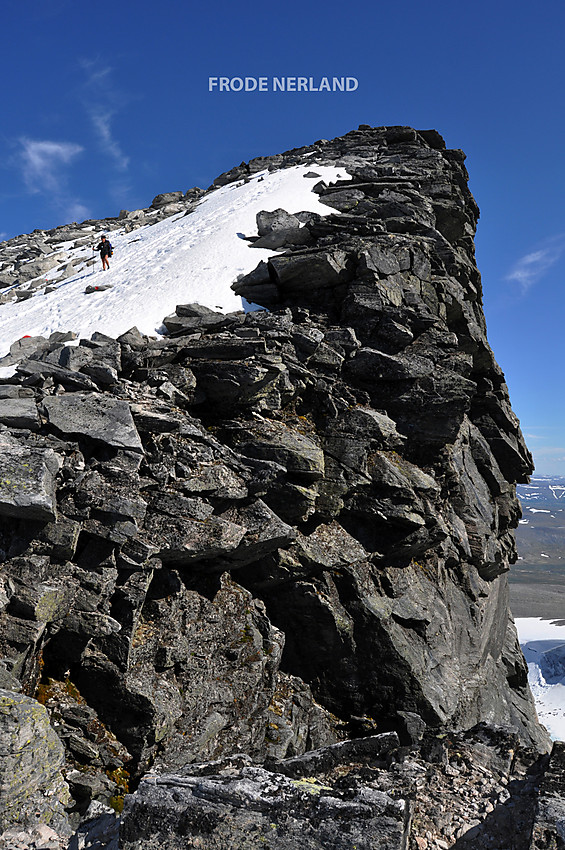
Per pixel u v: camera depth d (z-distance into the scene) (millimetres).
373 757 10578
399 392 22969
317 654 19609
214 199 43031
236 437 18891
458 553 26516
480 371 33656
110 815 10148
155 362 18844
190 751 14383
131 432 15477
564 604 166375
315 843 7402
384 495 20719
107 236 51062
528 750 10648
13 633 12430
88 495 14188
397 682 19500
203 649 16219
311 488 19703
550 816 7625
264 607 18781
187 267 27391
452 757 10352
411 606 20875
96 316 24203
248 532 17000
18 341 21453
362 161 40156
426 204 31453
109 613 14305
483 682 24609
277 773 9000
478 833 8430
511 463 34812
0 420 14664
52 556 13625
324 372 22094
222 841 7676
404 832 7562
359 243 25281
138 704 13617
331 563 19344
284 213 29453
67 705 13391
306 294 24984
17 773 10148
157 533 15398
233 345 19266
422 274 26547
